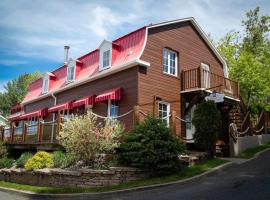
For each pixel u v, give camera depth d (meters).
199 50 22.53
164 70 19.77
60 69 27.55
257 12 36.25
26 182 15.43
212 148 16.17
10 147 22.50
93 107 20.77
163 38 19.86
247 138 20.78
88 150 13.65
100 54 20.81
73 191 12.18
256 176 12.52
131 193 11.68
